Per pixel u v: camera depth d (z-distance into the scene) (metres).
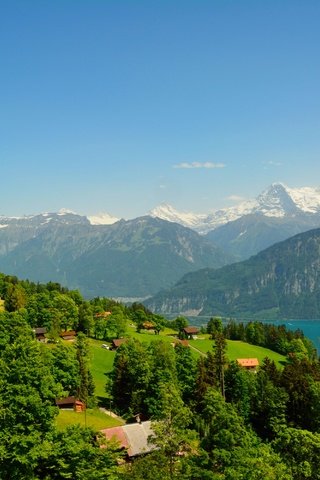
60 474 48.84
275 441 66.06
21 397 47.75
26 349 53.84
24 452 45.84
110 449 53.62
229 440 64.94
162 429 57.34
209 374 132.00
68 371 116.06
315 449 62.06
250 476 51.44
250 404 115.69
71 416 102.31
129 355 129.12
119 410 118.56
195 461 58.62
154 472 53.91
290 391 117.31
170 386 63.56
